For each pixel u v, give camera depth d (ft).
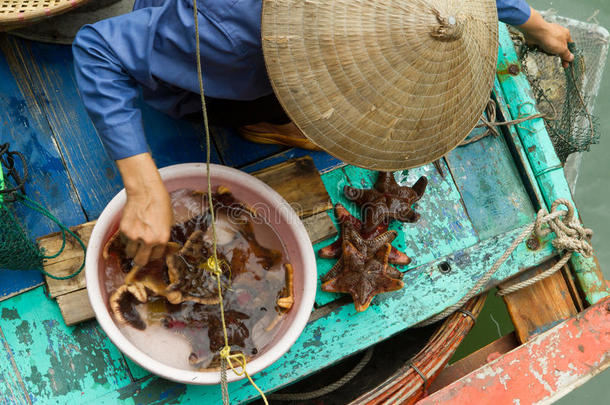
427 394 6.63
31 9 5.61
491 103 7.02
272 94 5.24
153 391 5.77
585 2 10.57
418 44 3.77
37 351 5.69
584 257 6.83
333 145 4.25
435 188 6.82
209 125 6.47
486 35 4.29
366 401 6.00
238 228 5.60
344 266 6.07
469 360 6.84
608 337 6.46
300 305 5.25
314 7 3.77
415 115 4.12
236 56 4.24
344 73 3.87
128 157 4.45
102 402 5.69
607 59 10.47
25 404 5.57
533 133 7.08
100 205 6.22
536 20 6.09
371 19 3.76
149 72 4.40
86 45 4.35
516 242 6.56
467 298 6.48
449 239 6.70
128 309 5.20
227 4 4.01
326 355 6.10
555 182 7.00
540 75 8.48
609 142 10.80
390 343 7.59
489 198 6.95
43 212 5.60
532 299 6.80
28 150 6.16
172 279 5.22
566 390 6.22
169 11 4.18
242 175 5.44
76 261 5.82
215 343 5.25
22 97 6.28
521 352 6.31
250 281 5.50
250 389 5.87
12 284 5.75
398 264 6.41
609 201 10.78
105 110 4.38
